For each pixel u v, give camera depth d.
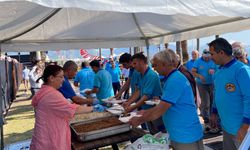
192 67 5.74
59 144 2.37
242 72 2.33
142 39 5.64
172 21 4.17
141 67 3.30
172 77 2.30
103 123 2.87
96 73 5.29
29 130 6.57
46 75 2.47
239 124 2.42
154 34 5.47
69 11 3.73
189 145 2.35
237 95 2.39
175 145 2.44
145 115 2.41
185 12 2.00
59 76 2.49
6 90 9.66
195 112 2.42
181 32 4.91
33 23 3.87
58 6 1.66
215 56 2.48
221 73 2.52
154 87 3.21
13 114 8.83
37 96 2.42
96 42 5.30
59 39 5.00
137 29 4.93
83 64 6.85
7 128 6.84
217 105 2.63
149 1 1.90
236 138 2.42
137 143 2.45
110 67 9.09
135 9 1.86
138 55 3.32
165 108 2.28
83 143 2.52
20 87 19.77
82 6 1.72
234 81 2.39
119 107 3.53
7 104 9.73
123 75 11.07
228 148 2.66
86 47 5.24
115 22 4.41
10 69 11.92
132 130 2.80
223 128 2.67
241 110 2.40
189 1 2.03
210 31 4.33
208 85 5.28
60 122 2.39
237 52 3.76
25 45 4.77
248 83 2.29
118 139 2.57
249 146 1.81
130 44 5.57
